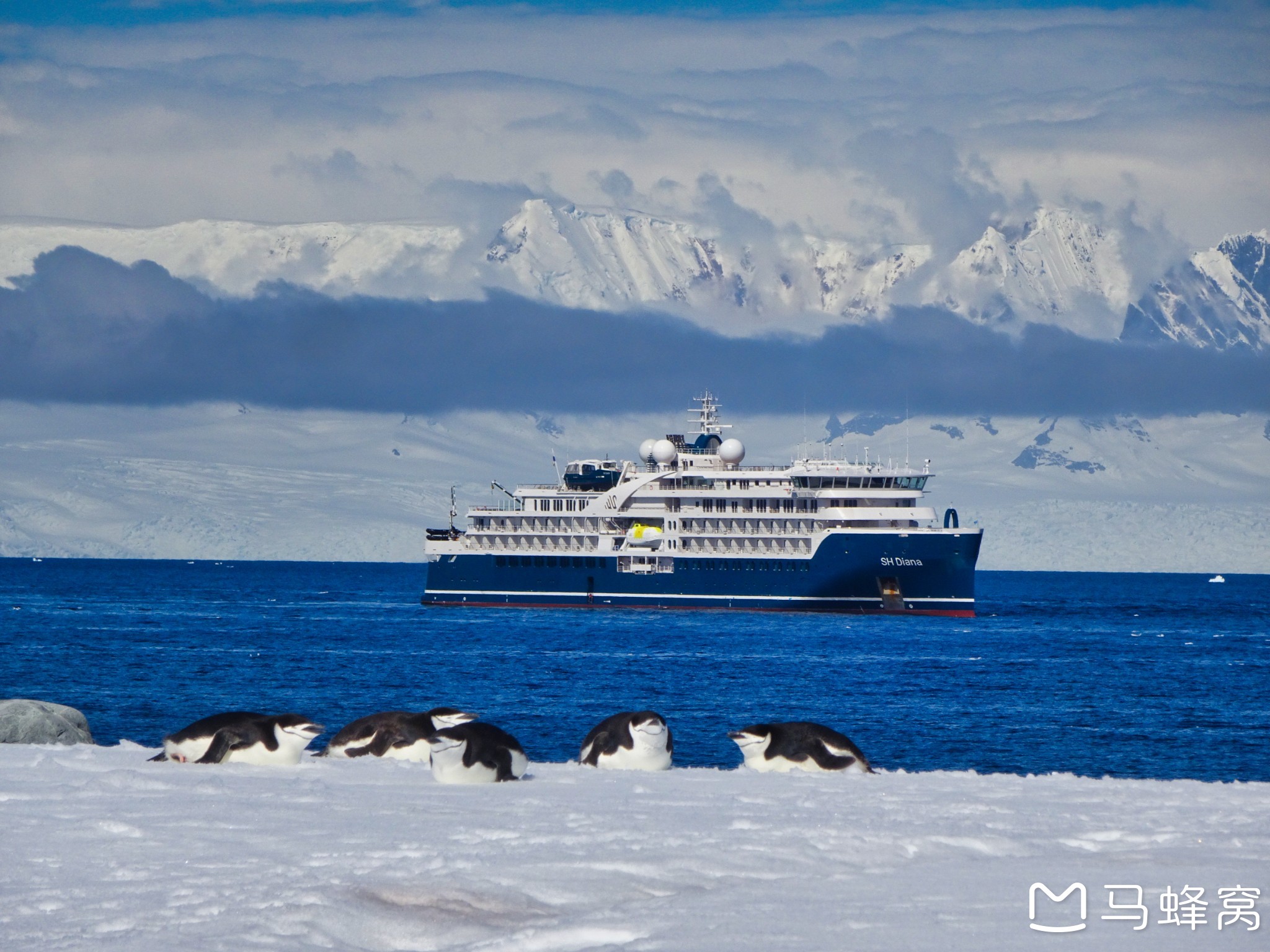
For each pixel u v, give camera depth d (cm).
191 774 9956
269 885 6075
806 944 5122
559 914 5753
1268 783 10262
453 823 7788
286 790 9112
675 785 9862
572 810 8388
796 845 7044
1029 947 5081
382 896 5919
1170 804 8925
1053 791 9619
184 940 5234
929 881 6231
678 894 6053
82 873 6312
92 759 11075
